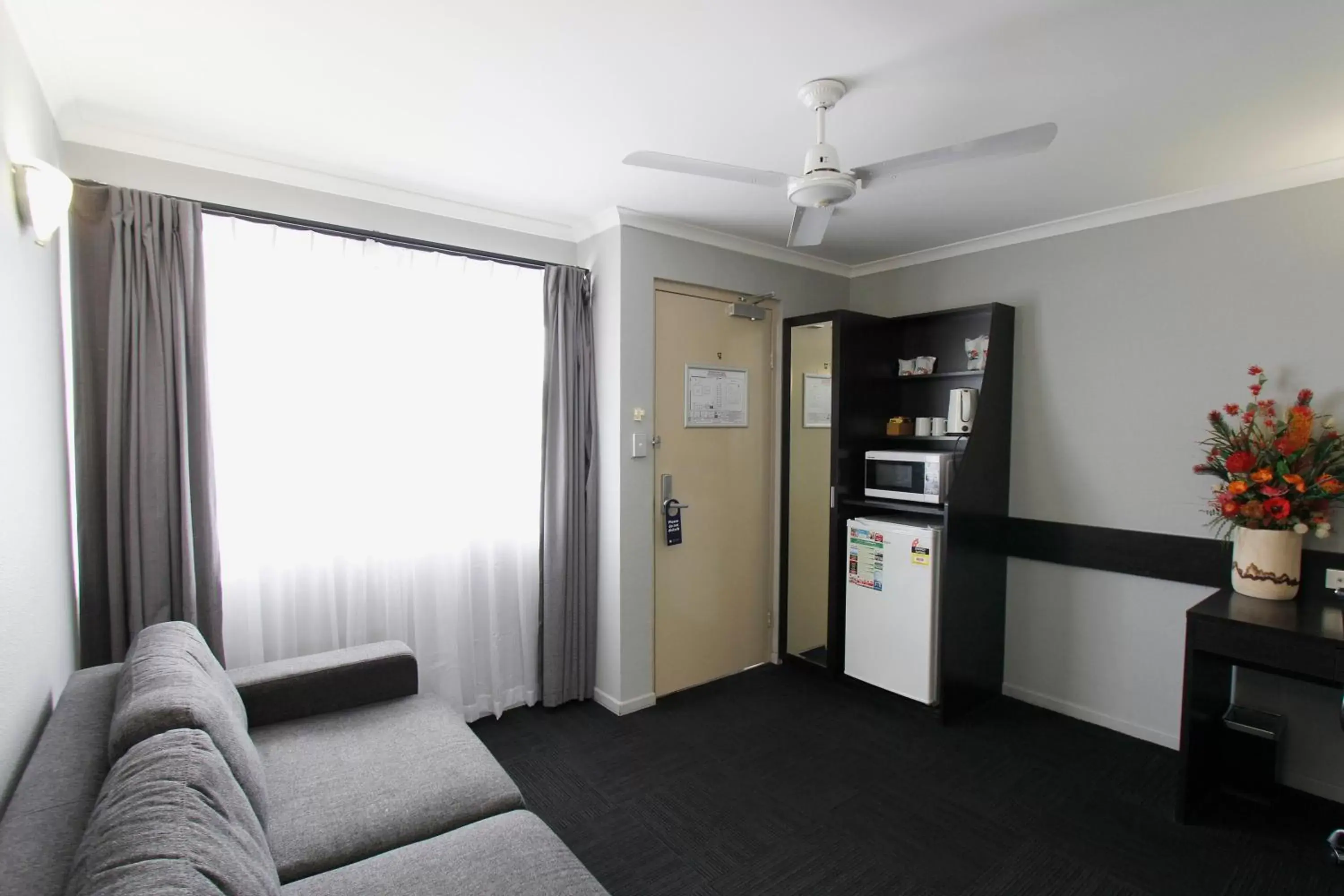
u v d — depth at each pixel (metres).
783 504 3.79
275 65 1.80
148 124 2.15
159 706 1.33
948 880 2.04
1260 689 2.64
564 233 3.27
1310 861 2.14
